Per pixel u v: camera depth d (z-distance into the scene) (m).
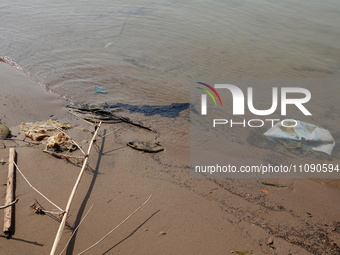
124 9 9.52
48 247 3.05
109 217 3.38
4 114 5.00
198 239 3.19
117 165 4.11
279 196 3.80
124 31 8.23
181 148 4.55
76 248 3.06
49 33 8.03
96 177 3.89
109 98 5.74
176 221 3.37
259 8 9.61
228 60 7.08
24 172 3.88
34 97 5.57
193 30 8.32
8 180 3.69
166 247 3.09
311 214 3.57
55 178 3.83
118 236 3.19
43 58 6.93
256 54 7.33
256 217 3.49
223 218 3.44
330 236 3.31
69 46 7.45
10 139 4.40
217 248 3.11
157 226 3.30
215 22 8.74
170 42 7.75
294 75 6.62
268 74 6.63
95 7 9.66
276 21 8.80
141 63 6.90
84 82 6.18
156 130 4.92
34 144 4.35
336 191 3.91
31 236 3.14
